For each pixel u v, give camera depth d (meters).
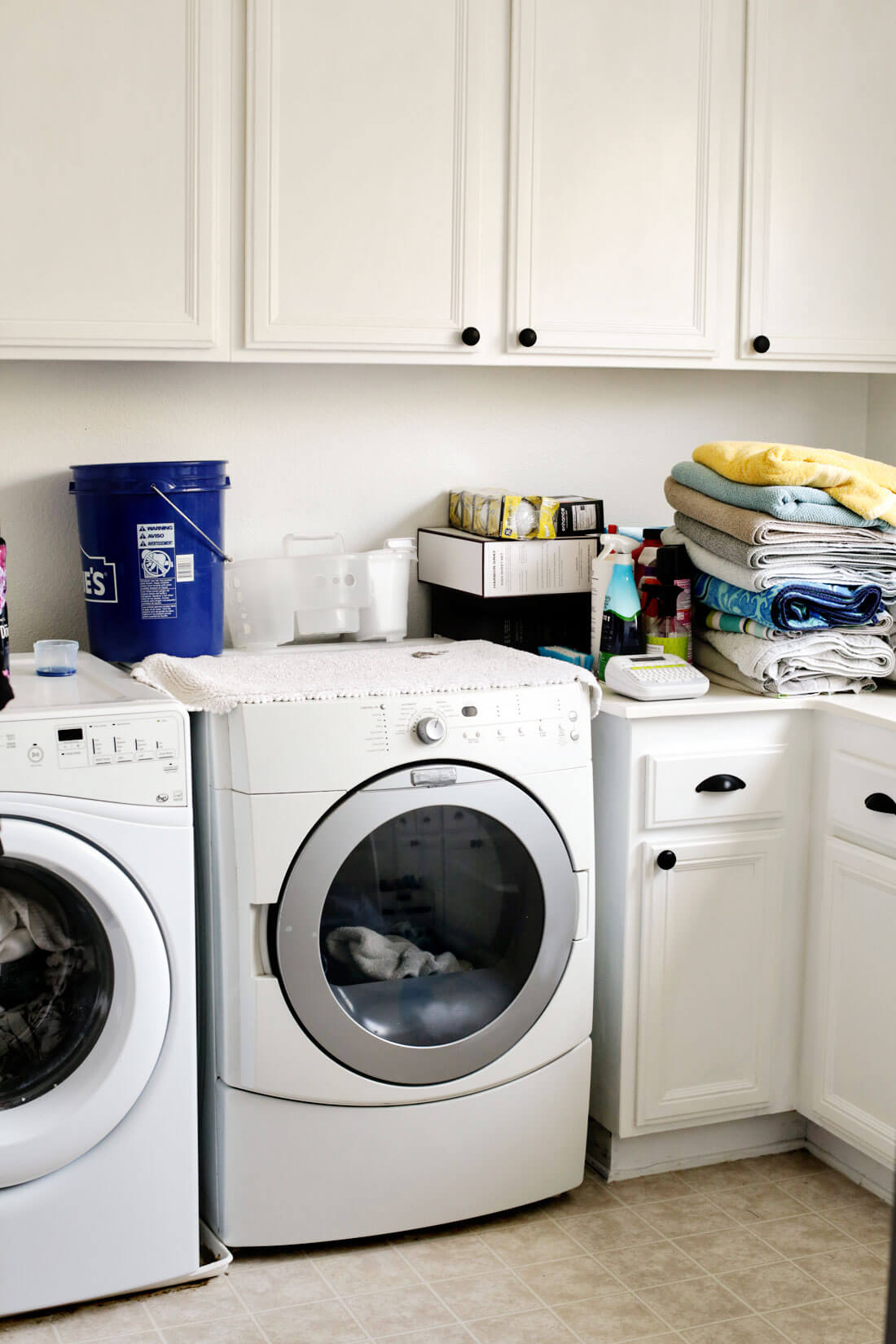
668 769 2.19
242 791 1.94
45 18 2.08
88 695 1.96
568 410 2.77
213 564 2.30
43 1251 1.88
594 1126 2.39
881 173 2.61
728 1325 1.89
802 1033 2.37
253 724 1.93
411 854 2.04
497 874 2.11
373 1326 1.88
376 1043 2.01
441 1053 2.05
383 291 2.32
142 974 1.86
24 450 2.40
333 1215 2.05
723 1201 2.25
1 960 1.87
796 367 2.61
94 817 1.83
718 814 2.24
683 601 2.40
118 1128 1.90
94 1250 1.90
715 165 2.49
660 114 2.44
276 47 2.20
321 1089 2.00
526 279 2.40
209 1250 2.07
